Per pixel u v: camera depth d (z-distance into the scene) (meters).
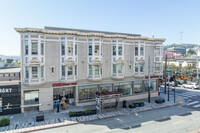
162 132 14.98
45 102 21.06
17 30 19.09
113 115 19.61
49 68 21.19
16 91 19.77
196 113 20.89
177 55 82.88
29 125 16.28
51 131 15.14
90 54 23.52
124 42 26.52
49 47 21.16
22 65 19.73
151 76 29.47
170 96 31.73
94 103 24.23
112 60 25.55
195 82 45.91
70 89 24.17
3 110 19.25
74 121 17.53
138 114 20.36
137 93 28.16
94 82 24.19
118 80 26.17
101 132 14.95
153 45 29.62
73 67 22.02
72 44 21.92
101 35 23.66
